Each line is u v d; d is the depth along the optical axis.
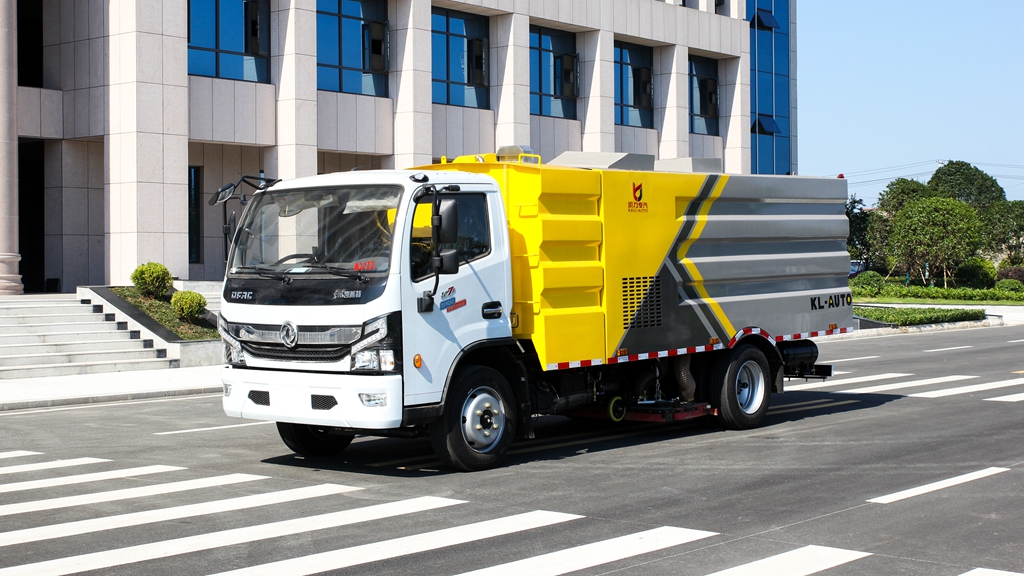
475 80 33.47
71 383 18.58
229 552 7.11
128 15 25.41
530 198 10.55
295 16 28.08
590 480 9.60
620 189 11.31
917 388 17.05
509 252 10.50
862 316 34.78
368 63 30.91
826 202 13.91
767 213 13.05
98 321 22.69
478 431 10.10
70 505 8.66
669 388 12.52
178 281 25.44
